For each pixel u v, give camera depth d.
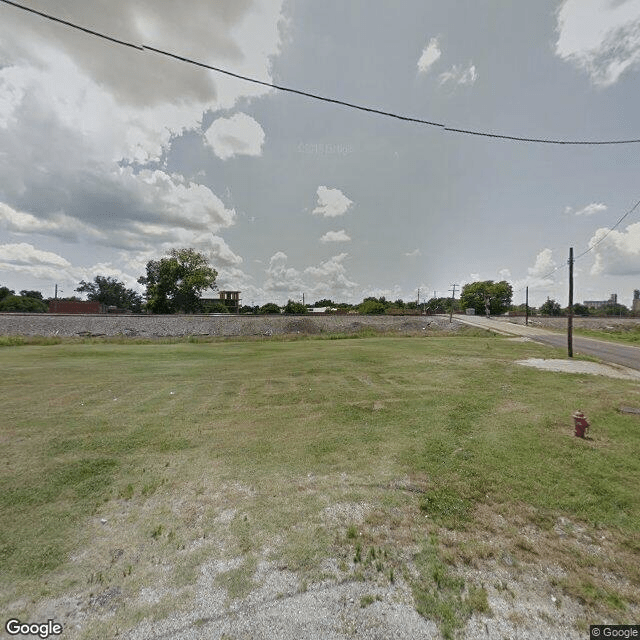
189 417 6.67
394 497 3.73
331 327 34.22
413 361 13.70
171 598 2.40
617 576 2.62
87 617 2.26
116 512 3.47
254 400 7.94
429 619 2.24
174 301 50.59
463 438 5.42
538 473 4.25
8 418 6.59
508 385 9.23
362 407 7.30
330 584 2.53
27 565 2.71
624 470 4.32
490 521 3.31
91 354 17.02
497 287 75.38
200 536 3.09
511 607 2.34
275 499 3.71
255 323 33.16
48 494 3.82
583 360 14.08
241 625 2.18
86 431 5.86
